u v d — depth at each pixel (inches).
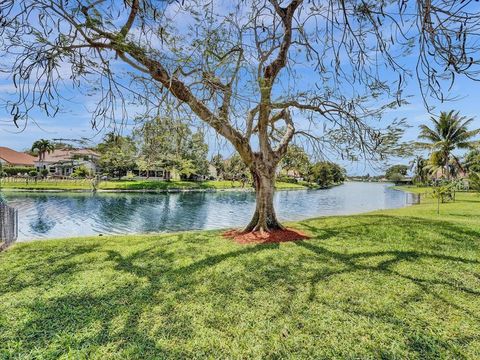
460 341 119.3
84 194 1306.6
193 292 170.6
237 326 132.1
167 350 114.9
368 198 1408.7
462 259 230.8
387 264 218.7
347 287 174.9
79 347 117.0
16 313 146.3
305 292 168.2
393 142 280.7
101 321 137.6
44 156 1999.3
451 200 916.6
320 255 246.2
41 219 692.7
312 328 129.9
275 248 272.4
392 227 357.1
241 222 691.4
